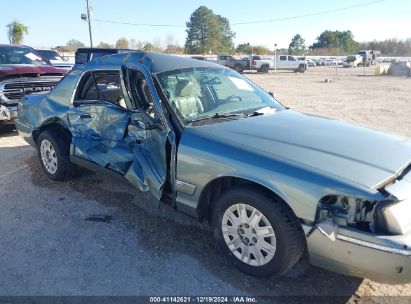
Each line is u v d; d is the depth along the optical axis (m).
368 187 2.50
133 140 3.88
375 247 2.40
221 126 3.41
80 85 4.60
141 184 3.68
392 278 2.44
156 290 2.93
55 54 15.80
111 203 4.47
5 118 7.44
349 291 2.93
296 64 38.59
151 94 3.61
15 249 3.50
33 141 5.38
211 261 3.30
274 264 2.87
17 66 8.04
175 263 3.27
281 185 2.71
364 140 3.21
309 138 3.15
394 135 3.56
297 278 3.07
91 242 3.61
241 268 3.10
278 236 2.80
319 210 2.60
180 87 3.76
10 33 48.47
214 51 92.69
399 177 2.68
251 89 4.46
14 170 5.64
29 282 3.02
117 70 4.11
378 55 74.12
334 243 2.55
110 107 4.13
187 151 3.25
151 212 4.24
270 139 3.11
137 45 62.19
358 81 25.39
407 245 2.35
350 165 2.72
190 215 3.43
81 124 4.49
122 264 3.25
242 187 2.99
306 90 18.91
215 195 3.31
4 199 4.61
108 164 4.14
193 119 3.55
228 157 3.00
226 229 3.16
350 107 12.60
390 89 19.30
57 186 4.99
